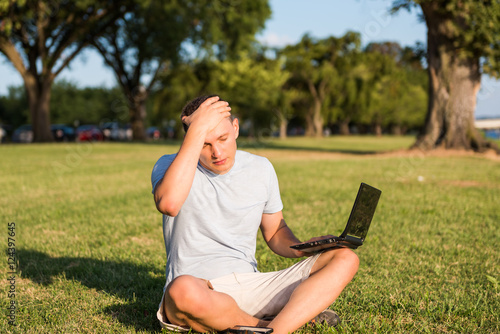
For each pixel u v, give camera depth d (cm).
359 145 2902
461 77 1656
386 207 625
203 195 220
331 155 1786
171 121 3947
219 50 2998
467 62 1650
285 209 609
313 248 219
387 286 306
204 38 2825
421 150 1688
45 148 2028
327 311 238
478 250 404
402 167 1205
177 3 2603
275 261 367
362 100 4953
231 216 222
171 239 226
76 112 5934
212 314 197
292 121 6344
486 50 1513
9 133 4753
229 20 2798
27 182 866
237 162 226
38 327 241
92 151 1855
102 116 5912
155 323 246
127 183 871
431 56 1689
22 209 598
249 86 3956
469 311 258
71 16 2570
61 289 304
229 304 202
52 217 552
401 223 520
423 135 1722
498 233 464
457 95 1664
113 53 3152
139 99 3362
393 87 5316
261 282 220
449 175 1027
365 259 375
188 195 218
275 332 196
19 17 2298
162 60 2958
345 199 693
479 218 548
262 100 4116
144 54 2894
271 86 4138
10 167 1153
